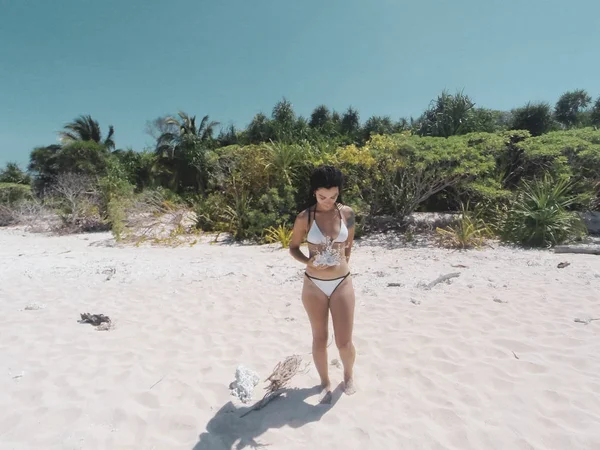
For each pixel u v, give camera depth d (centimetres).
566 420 285
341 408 308
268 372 368
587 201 1138
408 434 278
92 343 434
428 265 762
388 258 848
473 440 269
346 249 324
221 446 269
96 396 327
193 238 1232
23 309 544
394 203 1166
